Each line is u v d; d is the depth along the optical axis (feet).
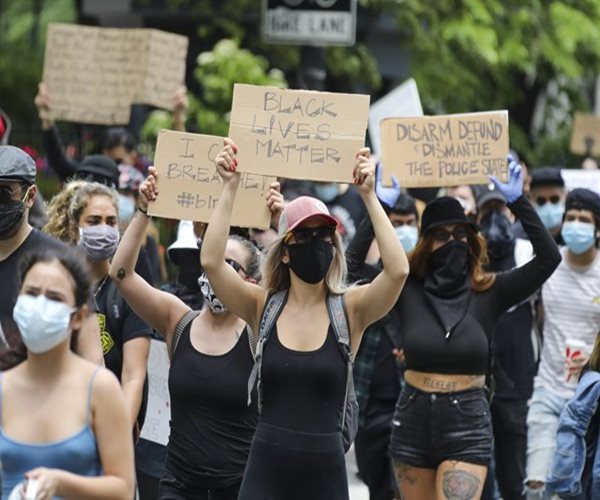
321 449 43.16
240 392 46.80
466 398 53.78
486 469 53.62
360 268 55.88
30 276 34.71
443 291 54.60
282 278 44.62
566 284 61.72
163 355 53.62
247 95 47.32
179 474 47.37
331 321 43.70
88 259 50.78
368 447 62.49
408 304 55.16
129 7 119.24
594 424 50.06
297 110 47.19
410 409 54.29
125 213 67.05
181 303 48.88
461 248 54.60
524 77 138.00
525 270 54.49
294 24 79.10
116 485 34.65
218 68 103.71
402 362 61.26
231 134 47.09
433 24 116.67
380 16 119.85
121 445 35.01
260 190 50.19
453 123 56.90
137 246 48.62
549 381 61.57
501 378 63.31
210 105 106.32
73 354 35.50
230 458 46.96
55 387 35.01
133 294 48.34
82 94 80.59
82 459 34.65
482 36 115.65
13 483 34.58
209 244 44.83
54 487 33.60
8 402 35.01
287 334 43.75
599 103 155.12
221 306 47.21
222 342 47.42
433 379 53.98
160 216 50.16
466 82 122.62
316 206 43.65
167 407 53.47
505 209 69.46
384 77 128.47
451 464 53.47
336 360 43.45
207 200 50.47
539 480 61.21
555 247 54.19
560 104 139.54
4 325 45.19
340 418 43.70
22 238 46.34
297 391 43.32
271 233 65.36
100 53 80.64
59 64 80.69
